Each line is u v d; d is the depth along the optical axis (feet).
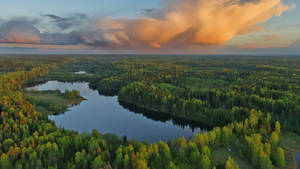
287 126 287.89
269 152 198.70
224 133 236.84
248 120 272.31
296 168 195.62
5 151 202.69
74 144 207.10
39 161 171.83
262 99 376.48
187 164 184.85
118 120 375.25
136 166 169.07
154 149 191.83
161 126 349.00
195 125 353.72
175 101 418.10
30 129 254.47
